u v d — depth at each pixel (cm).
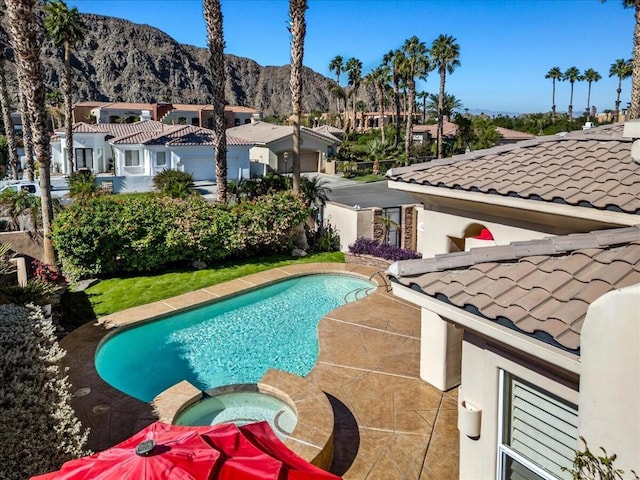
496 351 582
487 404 604
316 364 1351
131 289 1984
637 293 387
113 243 2053
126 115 9250
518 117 10856
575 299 525
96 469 519
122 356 1505
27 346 845
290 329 1716
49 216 2033
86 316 1709
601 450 424
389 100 10881
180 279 2114
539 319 511
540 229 898
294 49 2559
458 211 1067
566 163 996
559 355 475
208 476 497
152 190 4266
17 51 1861
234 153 4903
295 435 953
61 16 4400
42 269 1827
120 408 1129
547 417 551
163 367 1444
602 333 414
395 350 1438
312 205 2759
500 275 625
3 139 6181
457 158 1191
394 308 1777
